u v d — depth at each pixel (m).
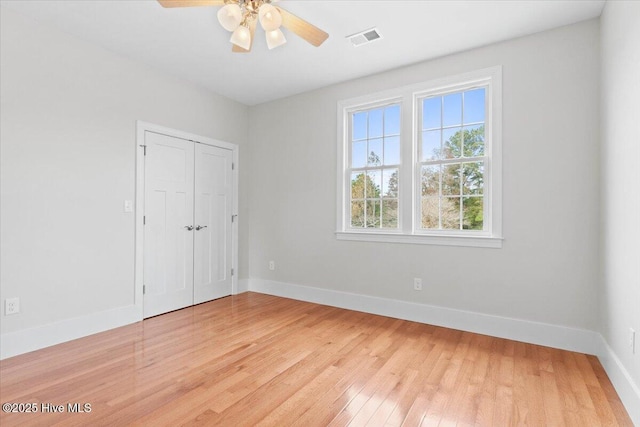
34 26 2.60
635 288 1.73
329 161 3.95
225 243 4.35
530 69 2.77
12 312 2.46
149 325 3.18
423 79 3.29
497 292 2.91
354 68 3.46
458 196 3.17
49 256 2.67
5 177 2.44
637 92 1.71
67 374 2.17
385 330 3.05
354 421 1.70
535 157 2.75
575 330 2.59
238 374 2.19
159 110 3.53
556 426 1.67
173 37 2.88
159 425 1.66
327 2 2.38
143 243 3.37
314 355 2.50
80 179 2.88
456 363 2.37
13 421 1.67
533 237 2.76
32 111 2.58
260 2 1.96
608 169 2.23
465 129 3.15
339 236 3.84
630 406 1.74
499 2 2.36
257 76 3.69
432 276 3.23
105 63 3.06
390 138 3.58
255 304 3.95
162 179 3.57
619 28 2.01
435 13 2.50
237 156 4.49
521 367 2.30
